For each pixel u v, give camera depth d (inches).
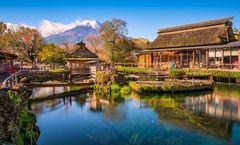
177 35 2050.9
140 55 2220.7
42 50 2330.2
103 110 754.2
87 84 1171.3
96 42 3125.0
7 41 2426.2
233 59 1421.0
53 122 621.9
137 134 529.3
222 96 967.6
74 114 706.8
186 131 544.7
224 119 641.0
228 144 474.3
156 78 1258.0
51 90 1205.1
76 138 505.4
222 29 1700.3
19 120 369.7
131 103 855.1
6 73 1051.9
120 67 1797.5
